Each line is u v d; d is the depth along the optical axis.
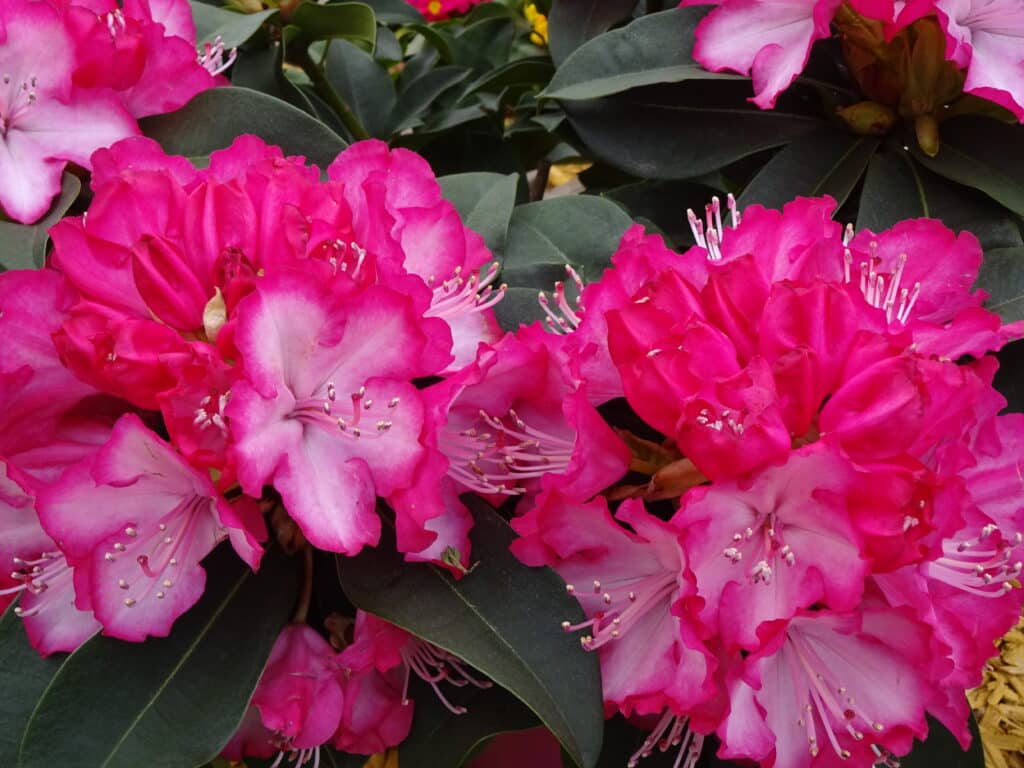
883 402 0.46
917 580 0.46
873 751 0.49
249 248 0.47
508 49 1.10
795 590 0.46
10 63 0.55
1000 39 0.62
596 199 0.68
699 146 0.70
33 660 0.50
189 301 0.47
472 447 0.52
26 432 0.48
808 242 0.52
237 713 0.49
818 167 0.68
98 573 0.47
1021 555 0.51
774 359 0.47
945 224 0.65
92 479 0.46
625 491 0.50
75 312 0.47
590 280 0.65
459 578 0.50
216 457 0.45
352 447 0.47
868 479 0.45
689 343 0.47
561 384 0.52
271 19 0.78
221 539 0.48
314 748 0.56
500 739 0.63
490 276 0.57
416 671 0.55
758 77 0.65
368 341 0.46
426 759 0.55
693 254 0.52
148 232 0.48
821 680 0.49
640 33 0.69
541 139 1.01
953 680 0.49
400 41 1.30
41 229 0.55
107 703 0.48
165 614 0.48
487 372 0.51
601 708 0.49
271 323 0.45
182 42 0.60
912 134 0.67
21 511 0.50
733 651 0.46
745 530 0.47
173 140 0.62
